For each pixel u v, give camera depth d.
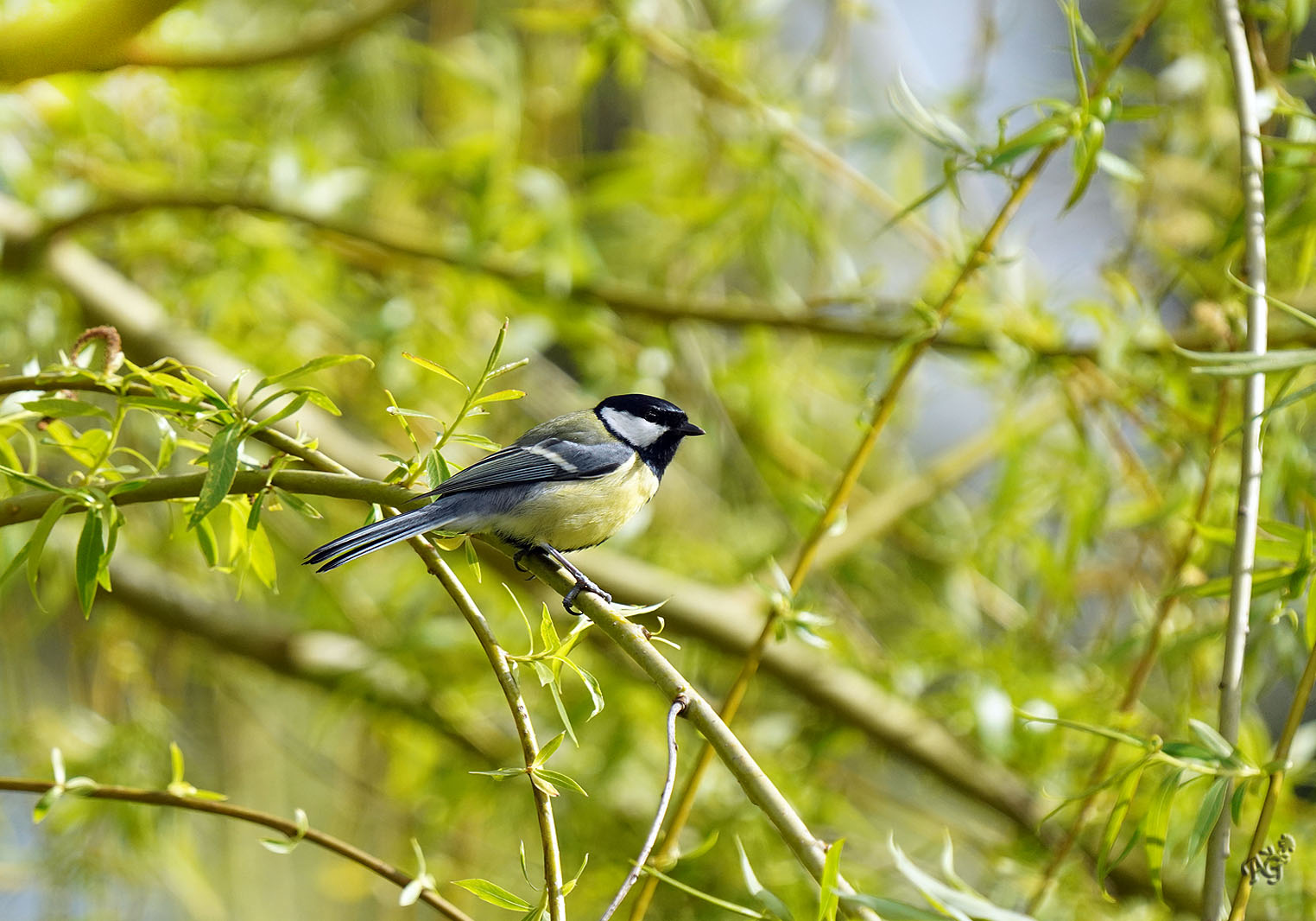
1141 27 6.82
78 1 8.72
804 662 9.98
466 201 10.52
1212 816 4.71
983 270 9.36
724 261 10.76
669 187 11.33
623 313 10.72
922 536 11.37
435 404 10.65
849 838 10.01
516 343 10.24
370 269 10.98
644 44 10.04
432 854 10.66
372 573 11.41
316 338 10.94
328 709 10.71
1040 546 9.73
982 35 10.07
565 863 9.67
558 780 4.64
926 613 11.39
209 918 10.30
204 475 5.30
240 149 11.07
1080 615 10.52
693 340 11.41
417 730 10.52
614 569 9.76
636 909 5.98
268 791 11.46
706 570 11.46
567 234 10.01
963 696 9.90
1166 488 9.63
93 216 9.98
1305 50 9.48
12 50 7.56
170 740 10.28
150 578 10.87
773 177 10.02
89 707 10.71
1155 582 10.01
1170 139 10.12
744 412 11.79
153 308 10.28
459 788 9.84
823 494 10.96
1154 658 7.97
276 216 10.16
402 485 5.41
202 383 5.20
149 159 11.00
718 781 9.84
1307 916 7.66
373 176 10.81
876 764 11.48
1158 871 5.09
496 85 10.52
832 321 10.20
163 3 7.57
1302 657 7.71
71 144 10.63
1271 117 7.81
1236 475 8.64
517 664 4.98
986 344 9.54
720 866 9.41
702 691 11.32
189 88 10.67
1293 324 8.59
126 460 10.42
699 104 11.05
